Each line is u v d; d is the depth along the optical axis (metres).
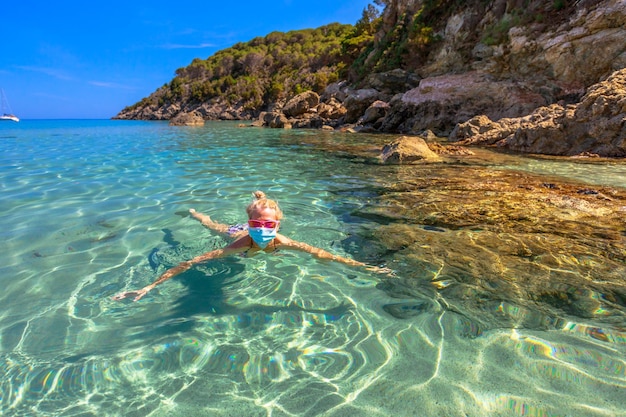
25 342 2.43
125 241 4.08
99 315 2.74
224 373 2.17
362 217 4.92
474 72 21.22
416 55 27.86
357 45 43.38
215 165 9.27
